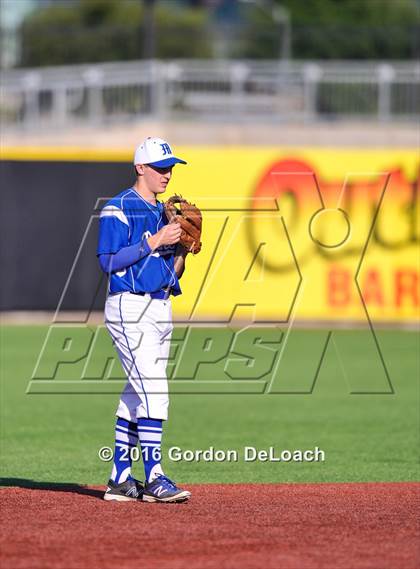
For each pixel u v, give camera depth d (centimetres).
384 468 2705
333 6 12538
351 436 3194
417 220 5684
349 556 1677
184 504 2058
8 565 1616
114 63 8075
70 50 8738
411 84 7512
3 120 7662
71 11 14488
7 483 2425
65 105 7619
